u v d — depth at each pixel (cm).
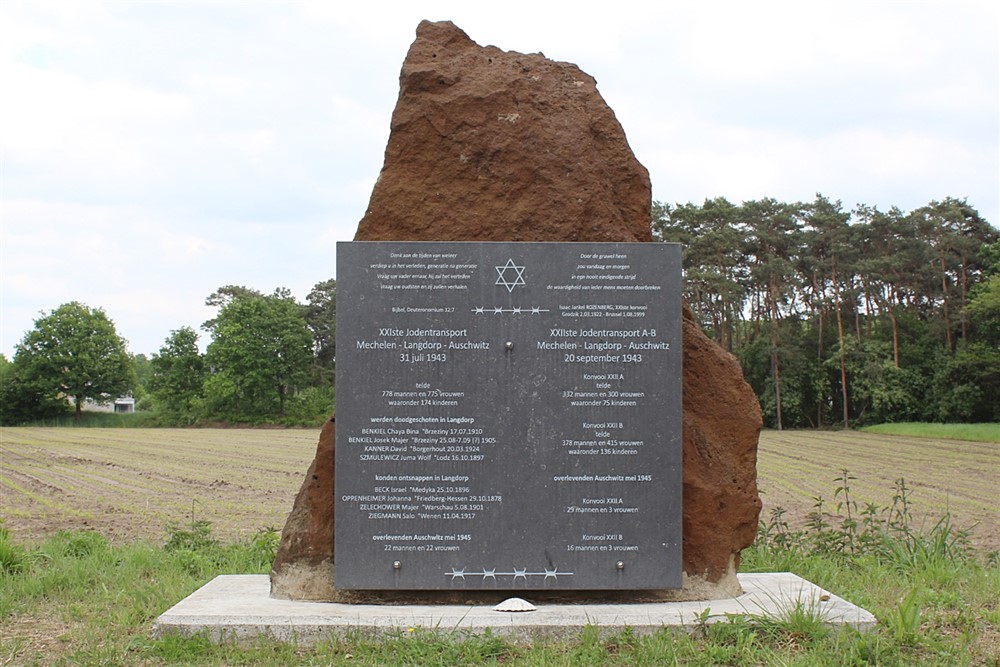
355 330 671
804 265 6712
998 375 5812
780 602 672
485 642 592
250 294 9575
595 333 675
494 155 723
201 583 811
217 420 8181
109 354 8956
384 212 717
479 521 666
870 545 979
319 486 705
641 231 745
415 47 755
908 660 568
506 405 670
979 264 6506
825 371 6525
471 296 673
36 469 3056
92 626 667
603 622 618
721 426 724
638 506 670
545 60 770
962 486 2294
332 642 594
